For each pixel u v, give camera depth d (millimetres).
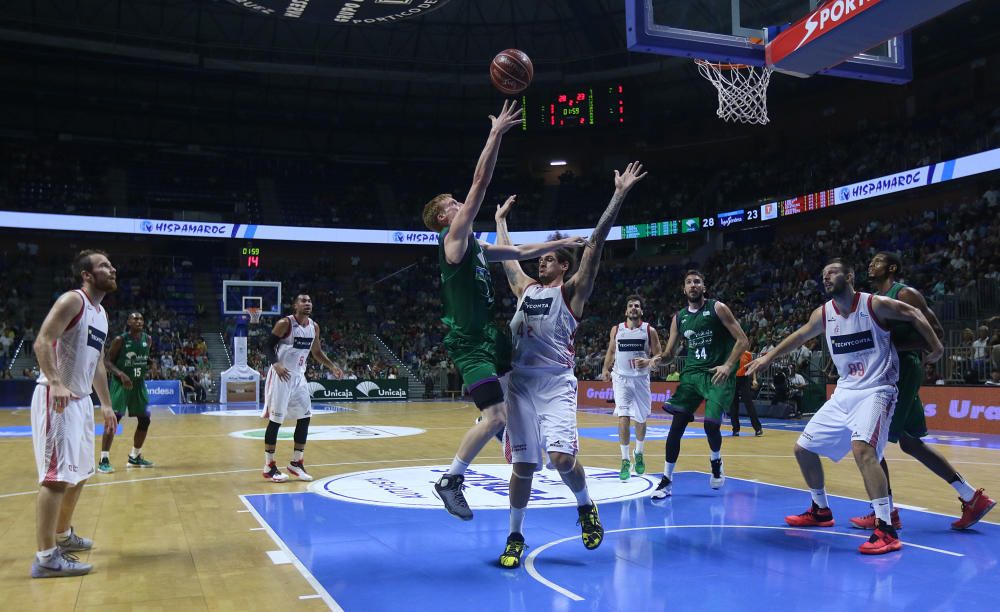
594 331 27328
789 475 7855
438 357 27922
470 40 29797
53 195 28766
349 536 5055
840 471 8047
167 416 17219
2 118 29938
